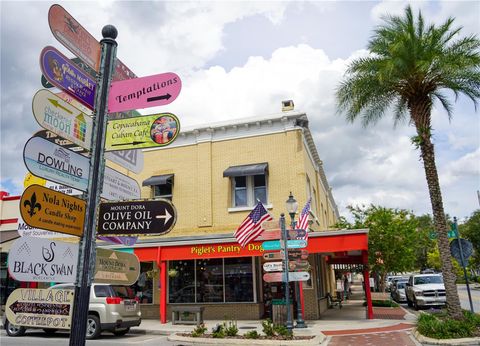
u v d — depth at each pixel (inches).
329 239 632.4
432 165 549.0
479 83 549.3
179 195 793.6
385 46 578.9
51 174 140.9
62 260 142.5
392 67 523.8
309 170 838.5
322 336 493.0
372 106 607.5
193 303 744.3
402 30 573.6
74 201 146.3
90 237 140.9
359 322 637.3
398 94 597.3
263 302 739.4
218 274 747.4
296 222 635.5
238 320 706.2
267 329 499.8
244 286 730.2
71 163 149.3
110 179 176.1
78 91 154.5
